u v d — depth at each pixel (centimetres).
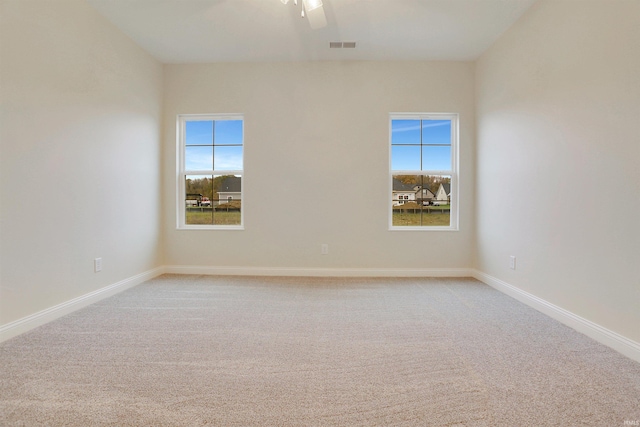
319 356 178
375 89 365
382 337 203
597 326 198
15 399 136
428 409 132
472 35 308
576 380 153
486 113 336
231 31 304
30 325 212
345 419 126
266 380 153
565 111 224
